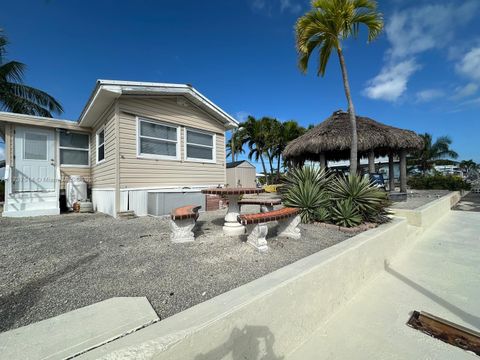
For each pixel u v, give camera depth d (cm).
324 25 573
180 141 707
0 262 242
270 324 156
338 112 939
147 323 133
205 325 121
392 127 866
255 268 229
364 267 283
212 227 427
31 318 143
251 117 2464
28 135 675
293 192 489
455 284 286
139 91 592
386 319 215
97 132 720
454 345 179
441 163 2569
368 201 419
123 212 550
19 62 1027
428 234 545
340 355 170
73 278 203
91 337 118
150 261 246
